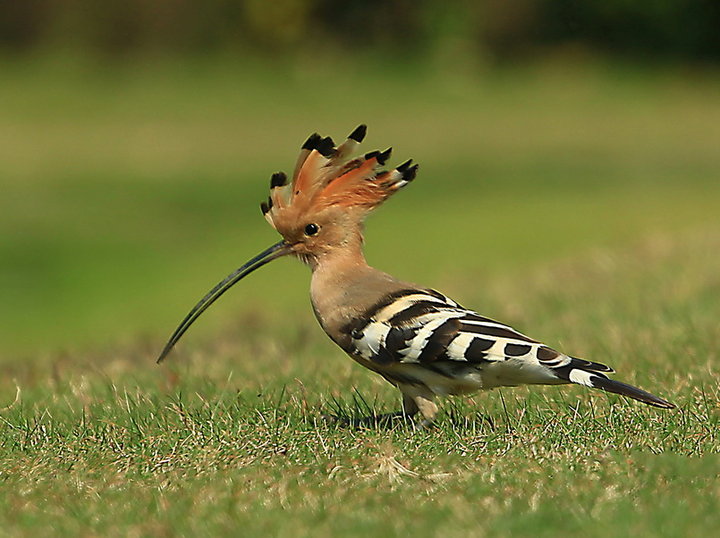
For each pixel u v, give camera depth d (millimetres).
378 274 11453
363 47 66188
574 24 66438
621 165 43969
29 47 65500
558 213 34375
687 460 9547
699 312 16281
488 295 20859
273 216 11836
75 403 12727
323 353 15547
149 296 28344
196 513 8727
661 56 65625
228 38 66125
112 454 10438
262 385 12969
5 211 36344
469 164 44531
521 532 8016
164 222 35938
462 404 11562
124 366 15500
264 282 28750
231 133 50094
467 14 66438
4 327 26344
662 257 22656
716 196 36062
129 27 65688
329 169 11703
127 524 8555
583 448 9898
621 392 9789
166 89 59062
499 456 9828
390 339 10562
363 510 8633
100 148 46438
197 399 12328
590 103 57812
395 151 47125
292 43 65812
